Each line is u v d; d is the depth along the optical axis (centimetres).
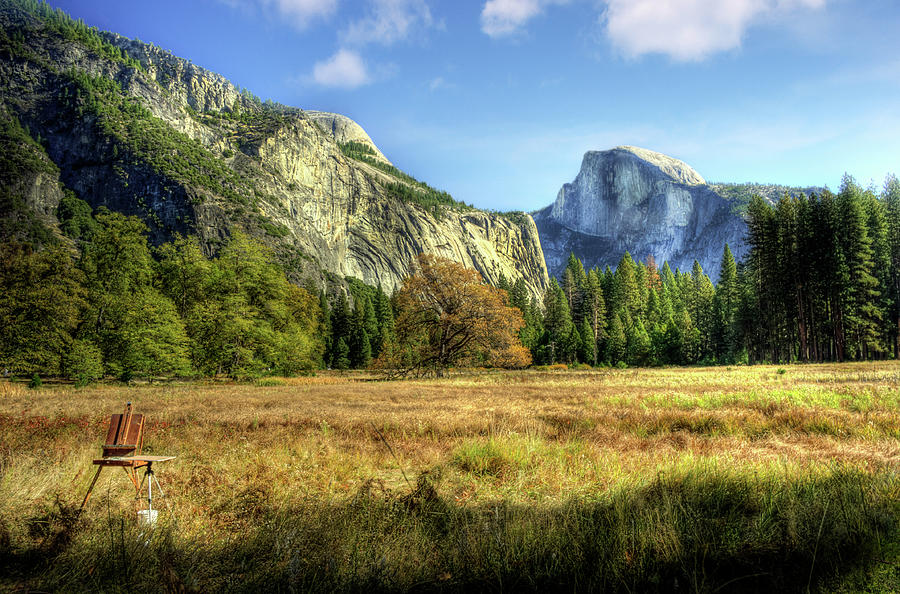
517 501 561
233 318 4038
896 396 1427
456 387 2952
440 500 515
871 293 4688
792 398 1575
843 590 301
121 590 331
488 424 1167
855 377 2409
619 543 386
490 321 4700
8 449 834
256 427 1241
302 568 356
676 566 355
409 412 1530
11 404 1841
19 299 3647
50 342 3575
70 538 405
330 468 735
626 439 979
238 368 4000
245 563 380
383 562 362
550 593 333
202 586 341
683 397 1741
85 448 873
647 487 551
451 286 4731
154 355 3756
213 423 1308
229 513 518
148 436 1040
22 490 543
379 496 539
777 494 500
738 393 1834
